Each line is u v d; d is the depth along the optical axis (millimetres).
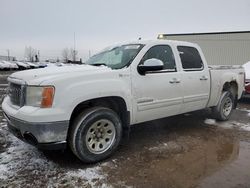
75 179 3117
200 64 5191
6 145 4184
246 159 3805
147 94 4098
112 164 3562
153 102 4199
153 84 4164
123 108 3885
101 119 3555
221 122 6000
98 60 4641
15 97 3518
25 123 3123
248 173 3338
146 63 3928
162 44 4520
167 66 4508
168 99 4438
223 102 5855
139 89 3980
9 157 3701
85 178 3146
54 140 3172
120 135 3844
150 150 4113
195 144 4438
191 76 4852
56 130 3154
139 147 4246
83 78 3387
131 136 4840
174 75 4523
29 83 3232
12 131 3602
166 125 5648
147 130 5250
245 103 8922
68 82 3246
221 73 5688
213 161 3717
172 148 4223
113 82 3641
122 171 3354
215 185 3020
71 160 3643
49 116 3078
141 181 3102
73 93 3246
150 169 3426
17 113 3229
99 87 3475
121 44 4684
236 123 5922
